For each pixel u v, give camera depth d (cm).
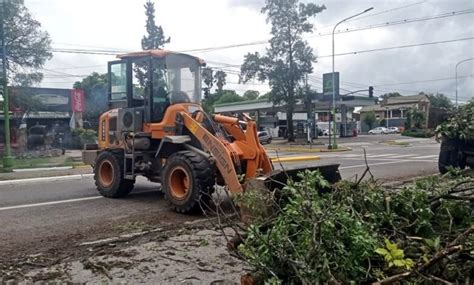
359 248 300
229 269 424
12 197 907
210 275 409
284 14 3916
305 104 4175
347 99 4756
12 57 2119
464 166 974
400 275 267
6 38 2027
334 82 3216
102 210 744
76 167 1655
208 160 680
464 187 399
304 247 301
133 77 857
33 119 3169
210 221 586
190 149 730
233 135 737
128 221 650
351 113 6925
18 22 2095
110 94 914
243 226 413
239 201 431
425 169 1347
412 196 362
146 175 827
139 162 825
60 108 3331
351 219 318
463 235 281
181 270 423
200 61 866
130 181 873
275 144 3812
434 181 406
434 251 296
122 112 864
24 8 2098
